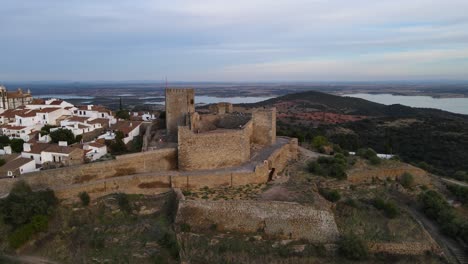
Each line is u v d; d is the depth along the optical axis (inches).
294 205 1569.9
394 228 1658.5
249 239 1503.4
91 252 1402.6
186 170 1852.9
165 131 2716.5
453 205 2071.9
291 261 1421.0
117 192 1737.2
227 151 1884.8
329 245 1507.1
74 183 1765.5
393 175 2237.9
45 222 1507.1
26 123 3267.7
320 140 2930.6
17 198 1526.8
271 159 1979.6
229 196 1653.5
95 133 3149.6
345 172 2100.1
